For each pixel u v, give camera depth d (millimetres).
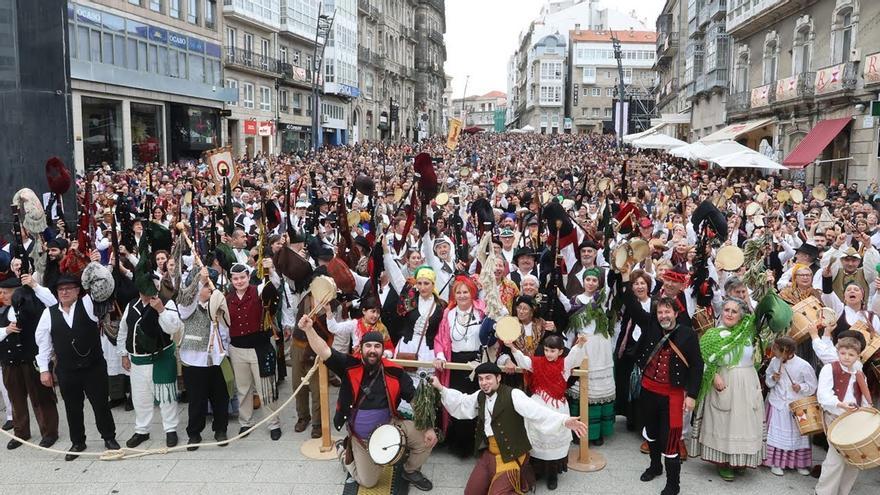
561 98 110438
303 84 48188
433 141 58000
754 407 5664
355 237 9258
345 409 5562
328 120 55438
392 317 6543
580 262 7355
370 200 11766
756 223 11328
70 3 25250
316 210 11070
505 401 5215
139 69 29781
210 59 36094
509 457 5195
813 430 5602
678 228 9758
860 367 5559
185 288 6375
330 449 6352
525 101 125688
